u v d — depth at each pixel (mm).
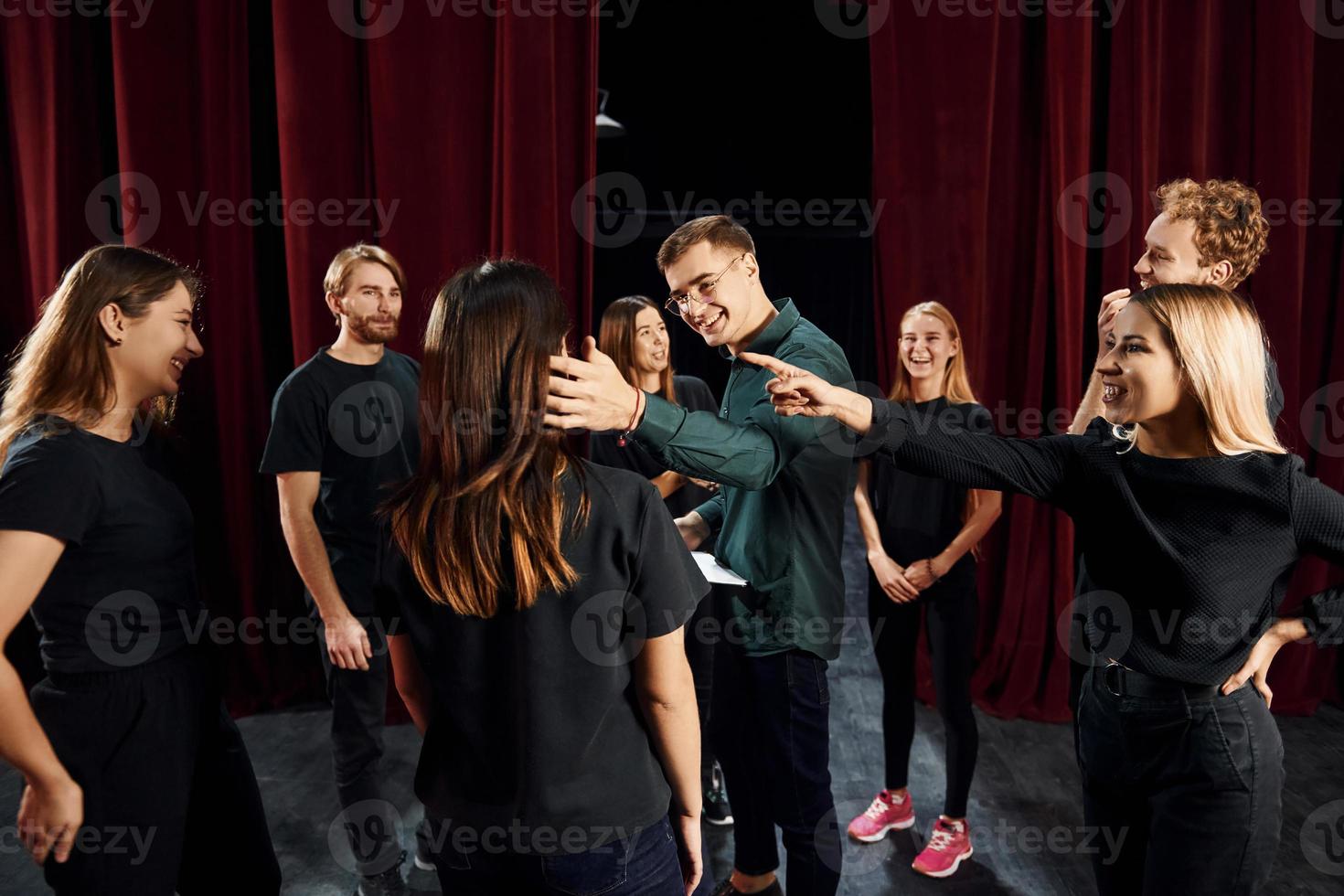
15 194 2707
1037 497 1214
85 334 1132
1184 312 1081
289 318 2922
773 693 1531
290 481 1858
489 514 858
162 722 1185
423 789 1006
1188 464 1112
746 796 1707
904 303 2809
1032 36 2771
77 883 1133
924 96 2707
